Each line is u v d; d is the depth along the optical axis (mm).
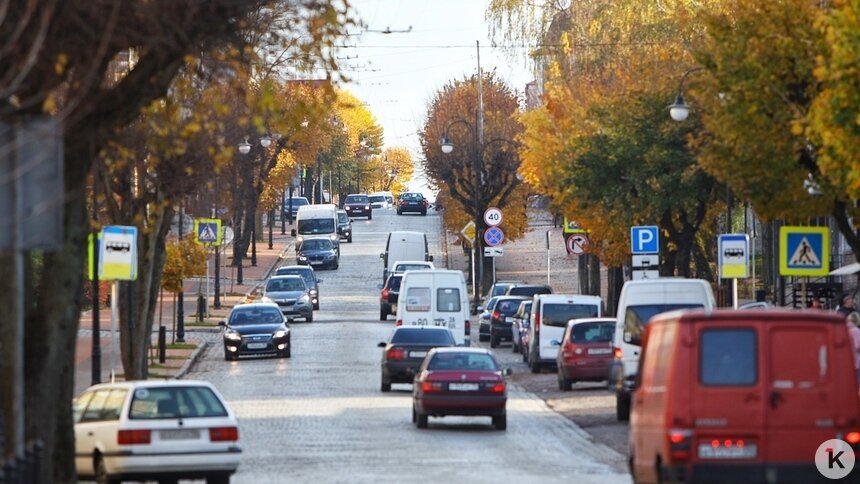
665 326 44844
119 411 56062
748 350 42688
